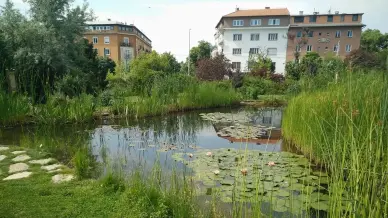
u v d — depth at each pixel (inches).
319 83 288.2
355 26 1274.6
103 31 1707.7
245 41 1280.8
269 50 1264.8
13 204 96.0
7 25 394.3
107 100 346.3
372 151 80.5
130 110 325.7
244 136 238.1
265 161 159.6
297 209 100.4
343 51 1302.9
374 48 1537.9
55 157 166.2
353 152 77.2
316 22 1339.8
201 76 656.4
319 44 1309.1
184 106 390.0
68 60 449.4
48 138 218.1
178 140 223.0
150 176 120.0
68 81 335.3
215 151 181.8
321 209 99.1
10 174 126.9
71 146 194.4
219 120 322.3
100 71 599.8
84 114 282.8
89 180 120.3
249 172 139.6
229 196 111.0
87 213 90.7
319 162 151.3
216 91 455.5
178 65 1213.7
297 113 208.8
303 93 251.0
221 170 142.8
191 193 100.0
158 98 358.0
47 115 260.1
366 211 68.9
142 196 96.5
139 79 460.4
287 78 681.6
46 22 455.2
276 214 96.9
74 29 494.3
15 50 387.5
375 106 104.2
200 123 306.0
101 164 153.1
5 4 417.1
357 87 152.3
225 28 1284.4
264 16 1252.5
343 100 145.3
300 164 155.1
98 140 218.8
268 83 607.2
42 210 92.3
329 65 440.8
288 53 1278.3
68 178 122.2
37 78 312.8
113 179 115.0
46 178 121.4
